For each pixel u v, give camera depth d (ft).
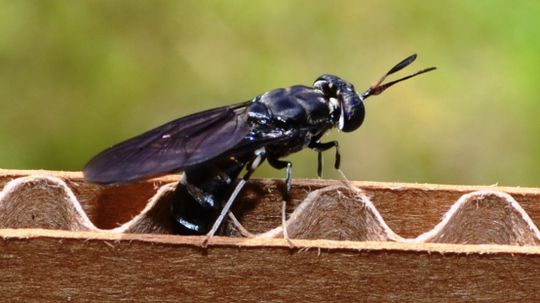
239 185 0.42
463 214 0.42
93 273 0.40
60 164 0.55
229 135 0.42
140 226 0.42
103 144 0.55
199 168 0.42
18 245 0.40
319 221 0.43
